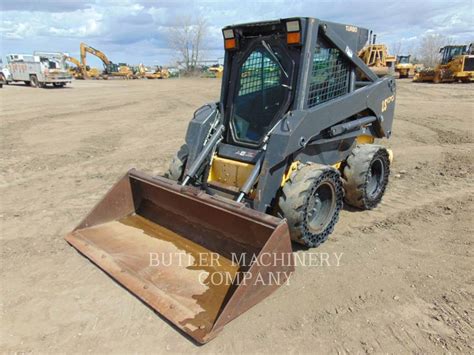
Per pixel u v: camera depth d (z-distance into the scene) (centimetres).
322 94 427
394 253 398
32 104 1741
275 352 269
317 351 270
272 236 301
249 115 427
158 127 1172
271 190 380
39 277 359
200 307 302
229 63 448
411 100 1723
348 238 432
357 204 498
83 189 611
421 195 561
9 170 718
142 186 442
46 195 584
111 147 905
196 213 390
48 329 293
